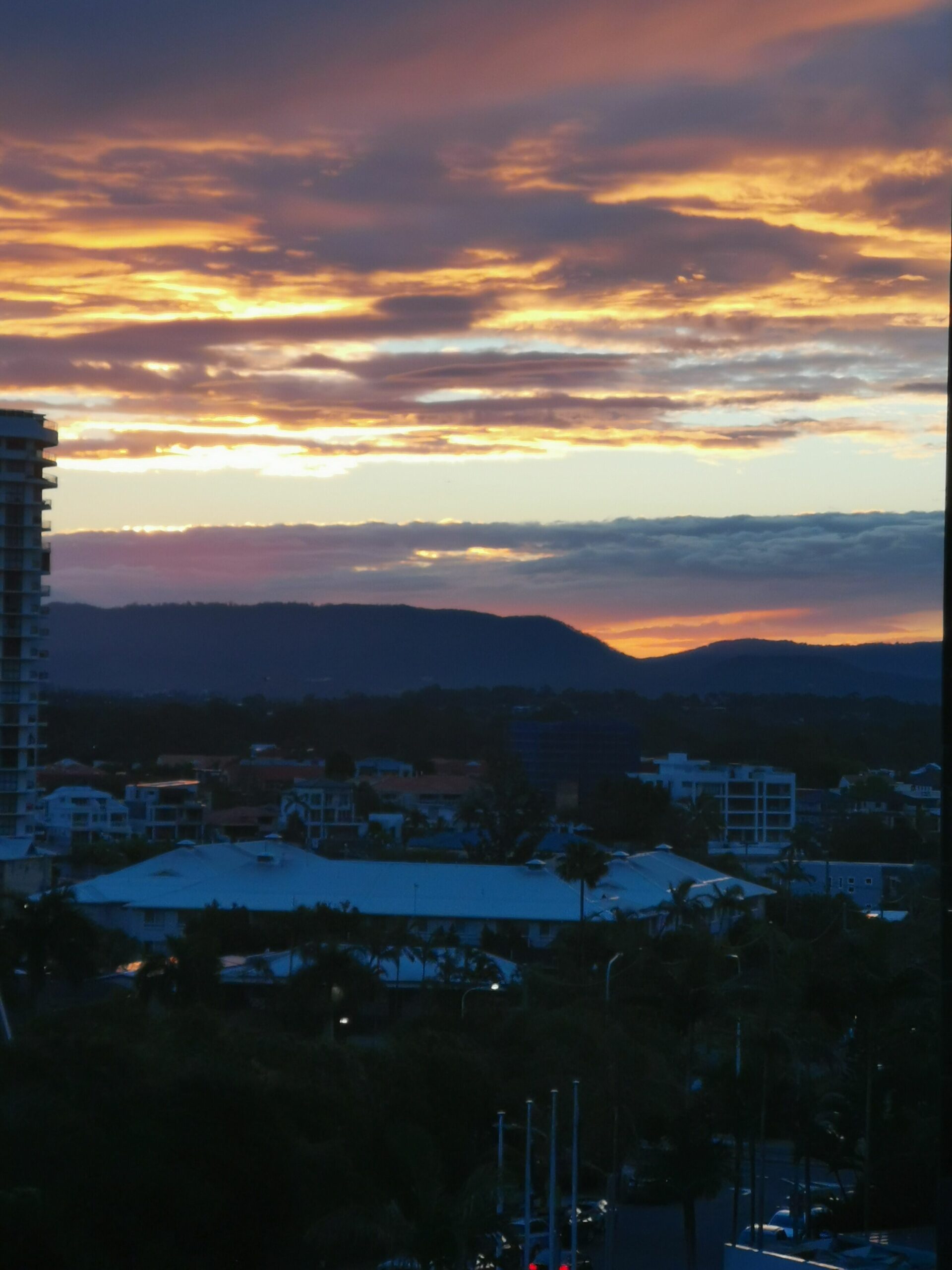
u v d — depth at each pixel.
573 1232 69.88
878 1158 77.56
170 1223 60.31
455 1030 98.69
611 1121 83.31
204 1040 78.44
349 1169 65.69
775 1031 83.06
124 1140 61.31
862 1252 58.22
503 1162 72.69
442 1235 61.28
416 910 157.88
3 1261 54.94
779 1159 100.44
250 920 154.62
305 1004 115.31
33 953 128.75
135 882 168.88
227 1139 63.47
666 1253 77.50
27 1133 60.03
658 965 98.06
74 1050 66.75
